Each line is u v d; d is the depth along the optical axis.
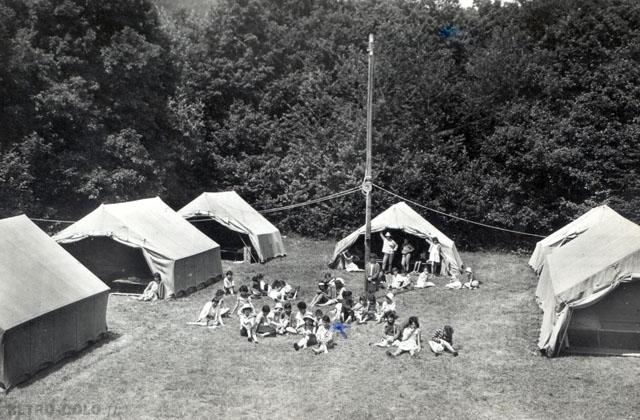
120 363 16.61
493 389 15.18
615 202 36.50
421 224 30.30
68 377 15.45
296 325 19.91
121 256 27.17
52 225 32.81
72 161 32.25
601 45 40.28
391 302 21.38
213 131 47.41
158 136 39.16
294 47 51.38
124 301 23.50
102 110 33.84
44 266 17.34
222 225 34.66
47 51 32.91
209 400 14.12
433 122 41.34
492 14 50.12
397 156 40.22
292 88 48.25
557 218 38.97
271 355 17.58
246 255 33.28
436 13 52.72
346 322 21.17
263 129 46.22
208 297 24.52
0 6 30.12
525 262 35.78
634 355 17.73
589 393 14.90
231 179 45.75
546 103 40.38
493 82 41.03
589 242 21.97
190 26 49.88
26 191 30.25
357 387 15.20
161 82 39.03
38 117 31.00
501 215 38.44
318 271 30.88
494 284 28.45
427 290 26.89
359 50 49.66
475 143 41.75
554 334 17.55
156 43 37.75
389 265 30.14
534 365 17.02
